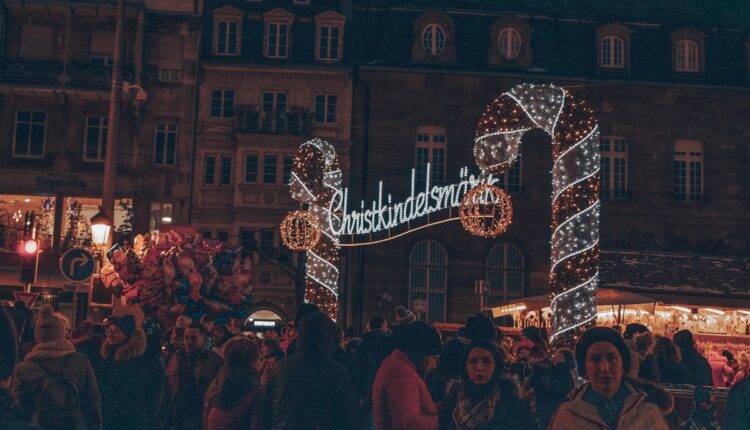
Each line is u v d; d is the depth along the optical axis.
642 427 4.94
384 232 41.81
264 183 41.19
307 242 24.47
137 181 41.22
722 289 32.28
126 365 9.51
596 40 44.50
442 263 42.28
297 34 43.12
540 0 46.09
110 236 22.56
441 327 28.91
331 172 26.98
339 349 11.03
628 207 43.25
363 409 9.60
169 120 41.78
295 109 41.66
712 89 43.66
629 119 43.69
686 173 43.94
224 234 41.31
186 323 14.84
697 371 12.74
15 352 4.90
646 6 46.72
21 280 19.84
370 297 41.47
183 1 42.38
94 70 41.16
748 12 47.75
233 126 41.75
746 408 5.92
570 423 5.03
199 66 42.16
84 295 40.06
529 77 43.12
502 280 42.34
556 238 17.55
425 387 6.90
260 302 40.72
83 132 41.41
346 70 42.19
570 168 17.67
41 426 5.51
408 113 42.75
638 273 32.88
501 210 18.78
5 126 41.06
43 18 41.78
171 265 16.11
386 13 44.03
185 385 10.16
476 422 6.26
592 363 5.12
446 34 43.47
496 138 18.84
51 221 41.09
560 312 17.17
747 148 44.16
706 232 43.56
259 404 7.99
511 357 15.44
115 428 9.37
